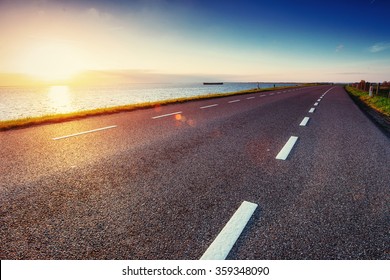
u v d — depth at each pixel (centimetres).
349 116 906
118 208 249
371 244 201
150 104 1231
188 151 438
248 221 229
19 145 476
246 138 541
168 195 276
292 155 422
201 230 216
